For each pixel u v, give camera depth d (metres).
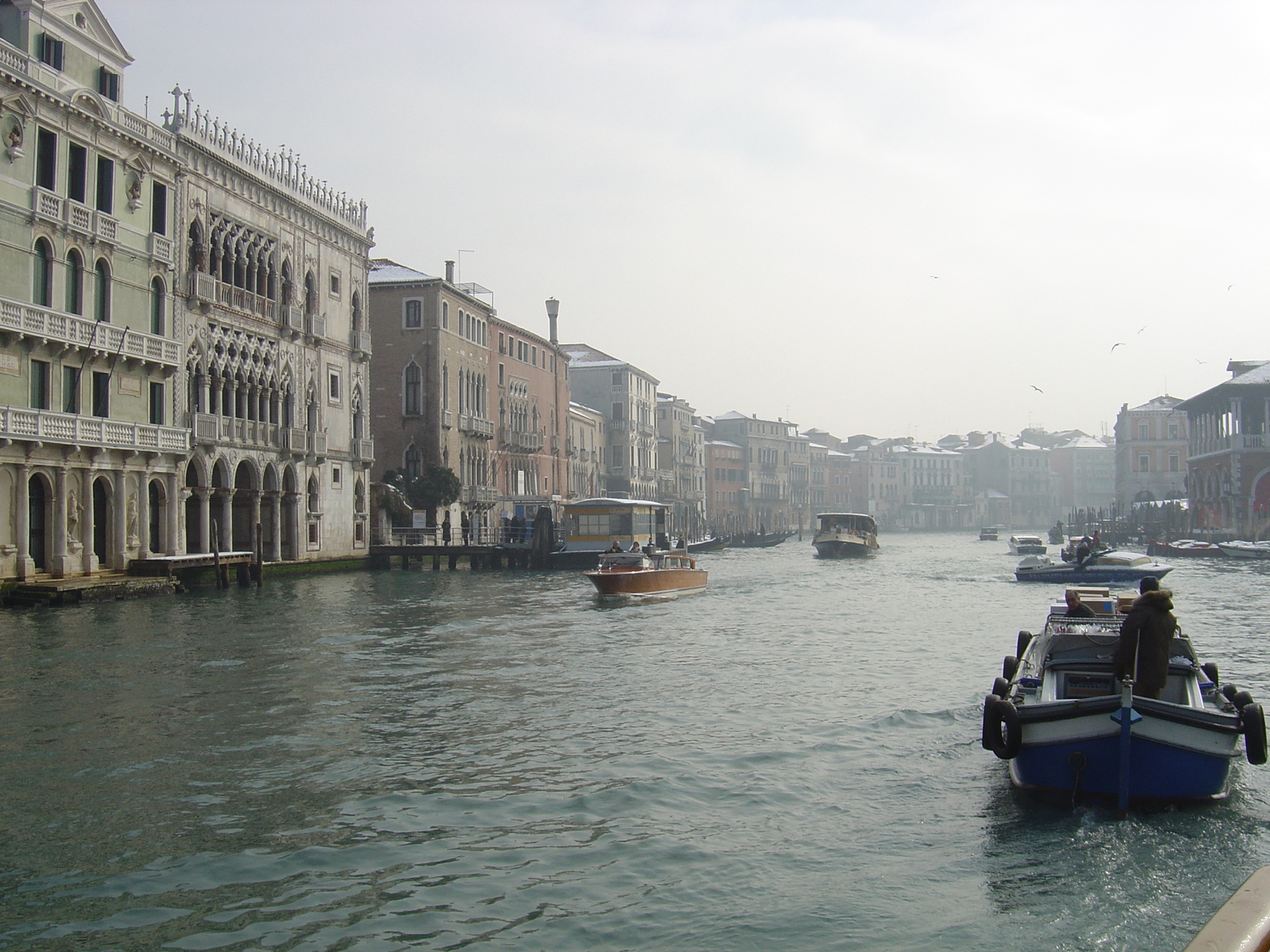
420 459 53.59
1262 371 68.75
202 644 19.77
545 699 14.65
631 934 7.09
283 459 39.62
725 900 7.65
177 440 31.78
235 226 36.88
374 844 8.70
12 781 10.42
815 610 28.52
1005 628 23.98
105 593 27.41
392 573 43.91
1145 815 9.37
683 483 104.69
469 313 58.31
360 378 46.78
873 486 154.38
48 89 26.97
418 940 6.98
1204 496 74.81
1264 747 9.54
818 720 13.29
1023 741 9.77
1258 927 2.51
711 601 31.45
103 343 28.94
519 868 8.23
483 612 26.72
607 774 10.76
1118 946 6.94
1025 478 165.12
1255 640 21.16
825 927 7.21
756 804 9.78
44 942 6.92
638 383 90.88
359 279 46.91
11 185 26.14
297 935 7.04
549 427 72.31
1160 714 9.23
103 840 8.77
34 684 15.55
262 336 38.31
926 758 11.41
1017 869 8.20
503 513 61.84
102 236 29.16
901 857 8.47
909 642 21.16
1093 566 40.78
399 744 11.98
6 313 25.47
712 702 14.43
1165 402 109.56
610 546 47.62
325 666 17.33
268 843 8.71
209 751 11.62
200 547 34.84
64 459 27.58
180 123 33.78
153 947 6.85
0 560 25.75
